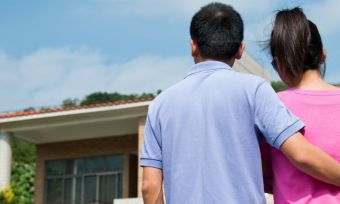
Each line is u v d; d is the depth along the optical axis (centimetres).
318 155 222
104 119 1961
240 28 254
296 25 256
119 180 2258
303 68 256
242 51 259
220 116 236
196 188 232
